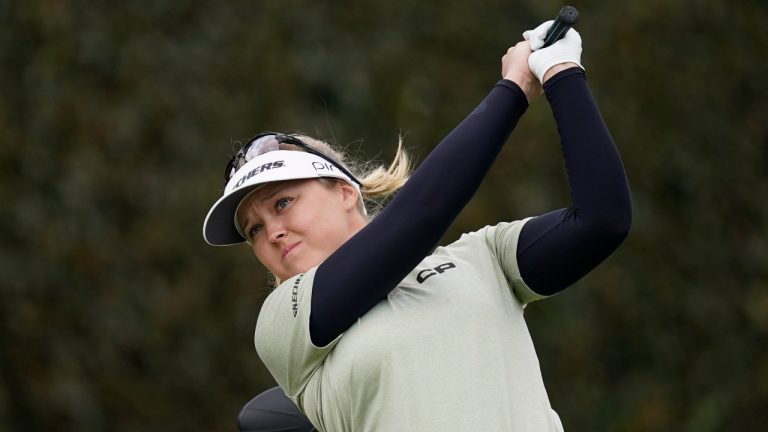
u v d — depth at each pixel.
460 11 46.62
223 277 42.00
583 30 48.34
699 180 49.94
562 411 45.97
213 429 41.56
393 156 43.75
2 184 40.31
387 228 11.89
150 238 41.38
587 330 46.59
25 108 40.78
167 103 42.16
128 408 40.78
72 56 41.34
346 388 11.99
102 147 41.31
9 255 40.03
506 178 44.94
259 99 43.22
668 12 49.03
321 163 13.11
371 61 44.72
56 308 40.41
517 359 12.13
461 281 12.32
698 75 49.81
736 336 49.84
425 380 11.73
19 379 39.91
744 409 49.34
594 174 12.08
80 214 40.78
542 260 12.38
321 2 44.88
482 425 11.61
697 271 49.81
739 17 50.50
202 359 41.56
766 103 51.19
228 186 13.11
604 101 48.38
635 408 47.38
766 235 50.78
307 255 12.91
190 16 43.53
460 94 45.66
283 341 12.36
